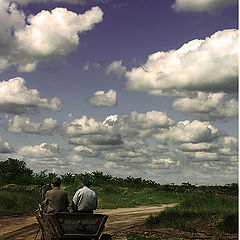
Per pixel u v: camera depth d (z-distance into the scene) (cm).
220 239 1575
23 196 2664
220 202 2572
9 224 1911
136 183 7175
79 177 6575
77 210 1130
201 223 1941
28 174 6206
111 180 6981
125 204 3594
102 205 3312
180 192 4953
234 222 1833
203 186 4388
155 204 3912
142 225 1984
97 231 1068
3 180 5847
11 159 6338
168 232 1712
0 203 2422
